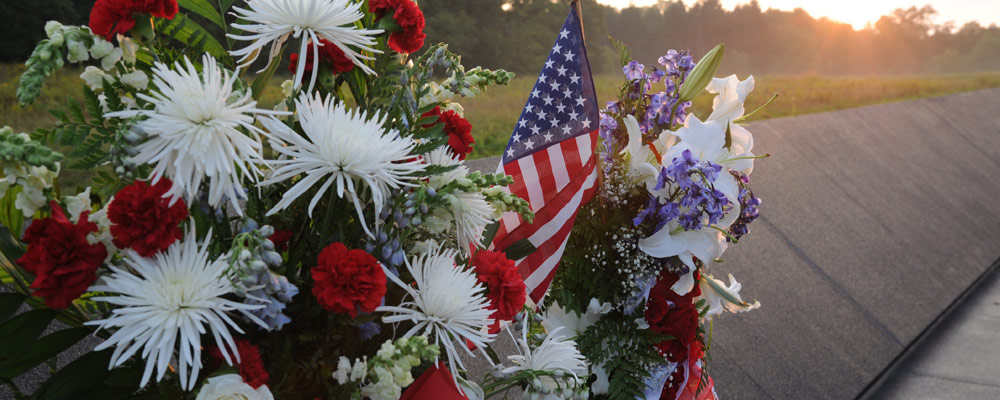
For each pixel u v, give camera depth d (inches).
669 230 71.7
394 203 40.6
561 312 74.4
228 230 39.8
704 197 63.7
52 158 32.8
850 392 191.0
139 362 38.5
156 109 34.1
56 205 35.7
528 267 68.3
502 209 45.3
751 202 74.2
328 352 42.1
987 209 412.8
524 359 52.7
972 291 292.2
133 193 34.0
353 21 41.0
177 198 34.4
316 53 39.6
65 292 33.5
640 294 71.9
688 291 73.9
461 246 46.9
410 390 45.1
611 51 1048.2
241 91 37.5
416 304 41.6
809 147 365.1
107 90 36.1
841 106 609.3
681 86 74.1
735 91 73.7
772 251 237.6
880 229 304.5
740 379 171.8
